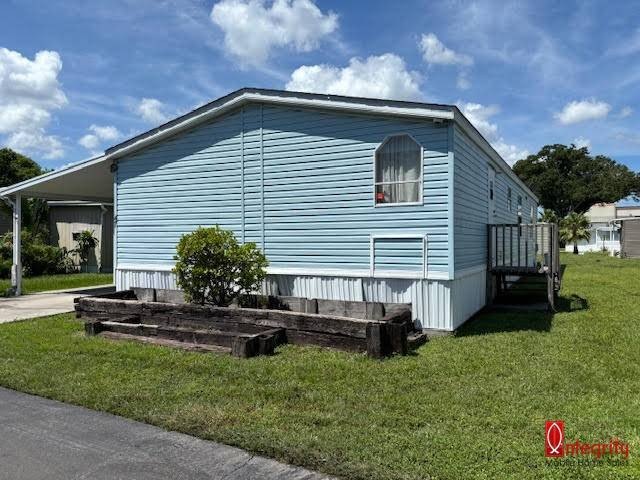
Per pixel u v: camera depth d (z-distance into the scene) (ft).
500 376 18.02
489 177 35.63
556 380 17.42
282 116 29.48
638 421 13.66
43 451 12.40
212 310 25.49
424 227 25.68
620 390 16.46
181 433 13.35
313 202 28.63
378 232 26.84
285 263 29.53
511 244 37.47
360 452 11.89
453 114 24.43
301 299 28.09
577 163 199.21
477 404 15.08
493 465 11.19
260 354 21.13
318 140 28.43
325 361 20.04
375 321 21.49
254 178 30.48
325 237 28.32
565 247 132.36
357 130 27.32
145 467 11.51
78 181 41.57
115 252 35.63
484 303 33.55
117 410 14.89
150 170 34.17
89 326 25.26
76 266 67.72
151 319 27.48
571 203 200.54
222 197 31.60
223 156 31.53
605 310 32.27
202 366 19.38
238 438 12.75
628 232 102.22
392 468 11.12
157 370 19.03
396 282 26.45
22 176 101.50
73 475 11.18
